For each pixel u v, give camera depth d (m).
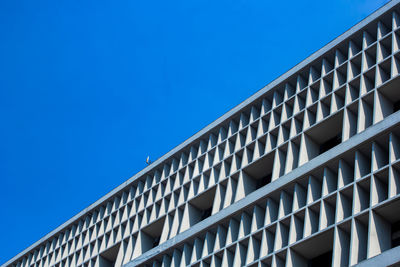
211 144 46.31
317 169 35.41
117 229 49.09
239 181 40.88
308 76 42.56
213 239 39.72
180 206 44.16
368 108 35.88
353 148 33.91
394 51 36.16
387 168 31.25
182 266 39.41
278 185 36.88
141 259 43.25
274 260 33.31
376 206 30.06
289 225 35.12
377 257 28.03
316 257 33.47
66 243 53.97
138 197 49.31
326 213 33.00
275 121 42.09
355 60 38.97
